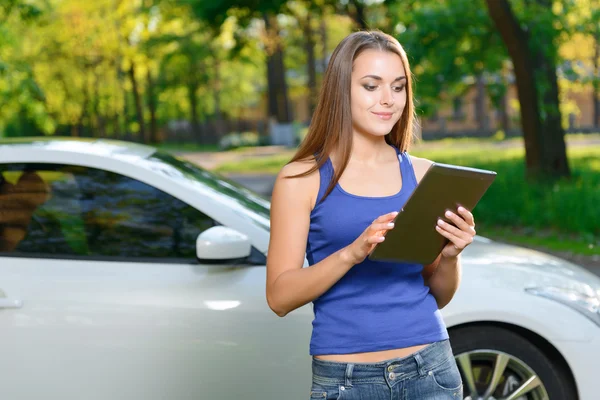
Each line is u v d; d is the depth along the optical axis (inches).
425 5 675.4
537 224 487.2
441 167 98.7
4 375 151.8
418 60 665.0
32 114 1104.2
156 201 160.7
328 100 109.7
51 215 159.3
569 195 514.3
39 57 1947.6
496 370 163.6
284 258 107.9
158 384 152.2
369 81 108.5
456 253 108.3
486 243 192.2
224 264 155.4
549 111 642.2
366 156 111.7
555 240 450.9
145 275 155.0
